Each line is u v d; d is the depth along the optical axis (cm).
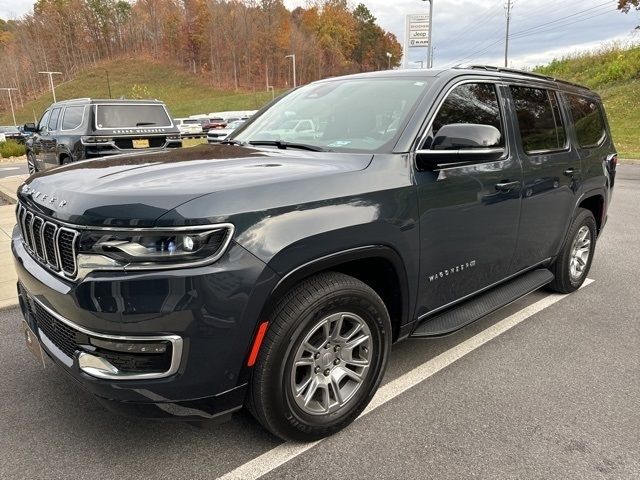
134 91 9556
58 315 228
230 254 211
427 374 335
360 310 263
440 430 276
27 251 271
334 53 12081
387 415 290
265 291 219
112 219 206
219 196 213
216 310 210
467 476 242
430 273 298
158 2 13712
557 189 407
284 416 244
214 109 9706
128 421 282
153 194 212
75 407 296
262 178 233
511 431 276
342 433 273
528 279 409
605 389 319
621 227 775
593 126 488
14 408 294
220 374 220
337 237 239
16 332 396
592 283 518
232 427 278
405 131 290
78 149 1018
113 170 257
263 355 231
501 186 336
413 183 277
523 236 375
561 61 3541
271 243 219
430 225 288
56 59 13112
